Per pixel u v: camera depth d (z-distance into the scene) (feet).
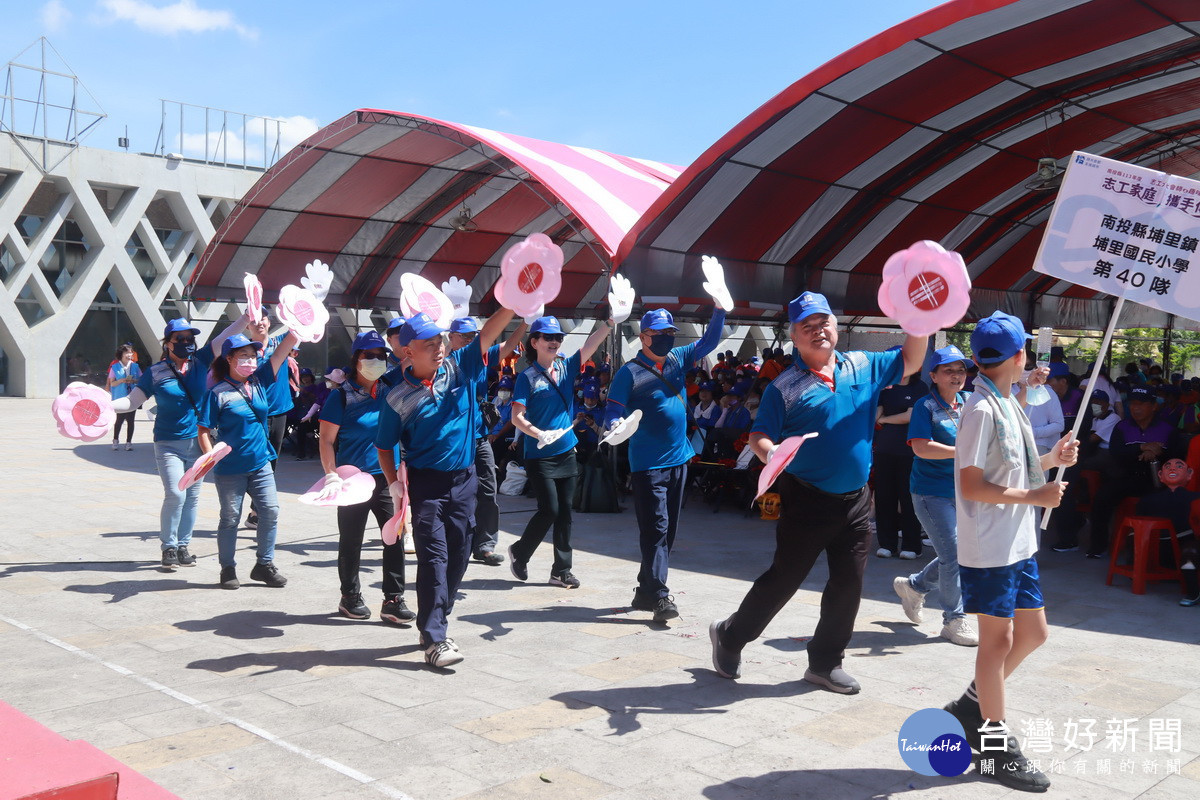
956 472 11.69
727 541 28.58
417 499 16.37
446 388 16.28
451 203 55.26
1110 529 28.50
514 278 15.83
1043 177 42.42
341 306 62.18
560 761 12.08
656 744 12.66
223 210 116.37
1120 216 11.71
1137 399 25.32
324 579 22.74
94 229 103.65
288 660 16.30
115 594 20.92
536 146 45.62
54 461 47.19
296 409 50.19
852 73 31.48
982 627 11.57
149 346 109.91
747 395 35.63
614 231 38.45
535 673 15.71
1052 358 39.34
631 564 24.86
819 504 13.98
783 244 44.93
